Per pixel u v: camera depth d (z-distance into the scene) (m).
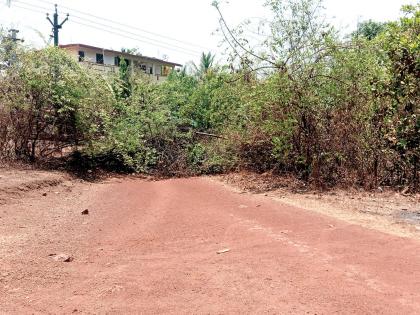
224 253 4.22
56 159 11.57
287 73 8.49
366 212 6.02
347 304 3.01
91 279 3.61
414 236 4.70
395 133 7.72
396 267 3.70
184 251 4.37
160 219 5.84
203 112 12.20
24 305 3.10
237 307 3.00
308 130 8.54
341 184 8.20
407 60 7.53
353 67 8.22
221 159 10.88
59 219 5.95
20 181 8.06
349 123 8.23
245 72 9.59
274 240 4.56
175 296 3.22
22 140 10.86
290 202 6.90
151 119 11.68
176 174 11.33
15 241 4.59
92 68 12.26
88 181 10.27
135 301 3.15
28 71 10.49
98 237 5.02
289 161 9.01
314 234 4.77
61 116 10.95
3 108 10.51
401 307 2.95
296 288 3.29
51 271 3.76
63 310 3.02
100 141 11.30
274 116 8.78
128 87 13.88
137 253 4.36
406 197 7.17
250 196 7.62
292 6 8.87
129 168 11.83
